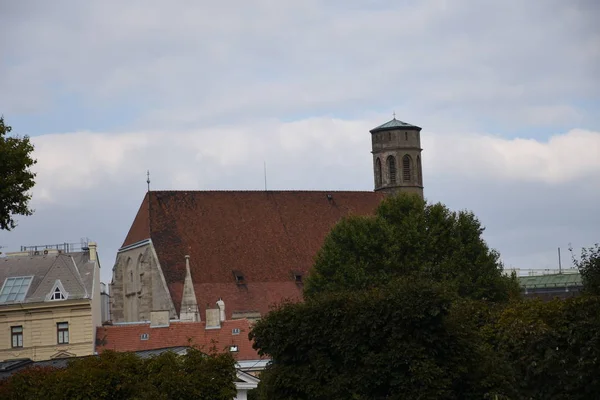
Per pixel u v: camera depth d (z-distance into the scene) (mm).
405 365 119875
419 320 120375
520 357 123750
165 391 127125
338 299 126312
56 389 124500
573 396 117938
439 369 118188
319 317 126188
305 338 125938
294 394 126062
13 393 127250
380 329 121938
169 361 130375
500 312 145625
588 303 122938
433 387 118375
